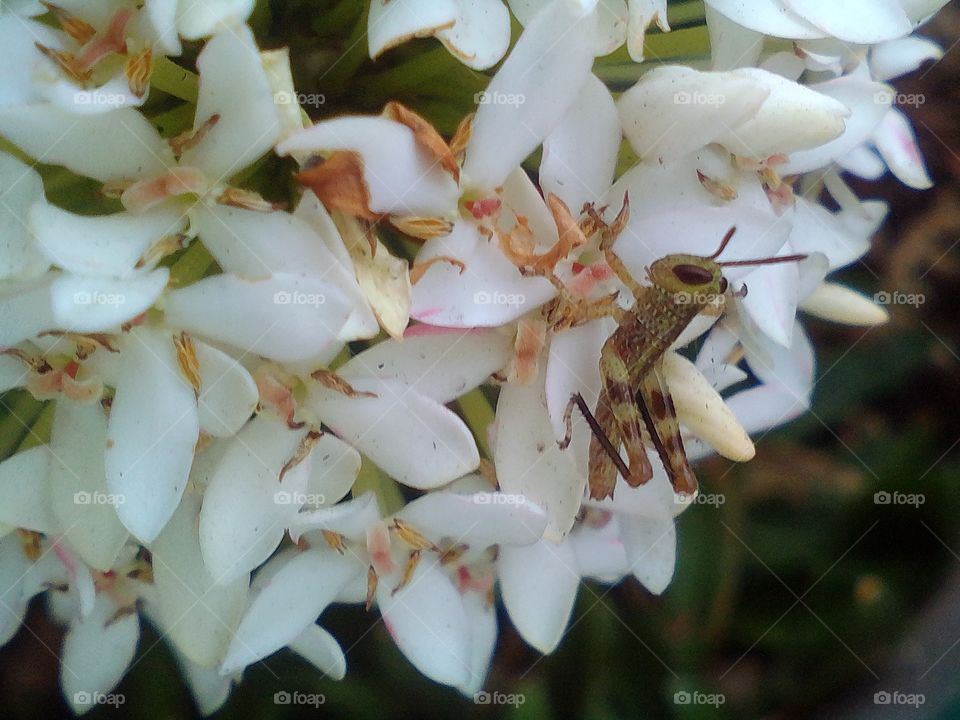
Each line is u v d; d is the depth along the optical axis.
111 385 0.07
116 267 0.06
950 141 0.12
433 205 0.06
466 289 0.06
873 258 0.12
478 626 0.08
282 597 0.07
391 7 0.06
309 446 0.06
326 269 0.06
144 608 0.08
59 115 0.06
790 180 0.08
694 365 0.07
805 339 0.08
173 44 0.06
